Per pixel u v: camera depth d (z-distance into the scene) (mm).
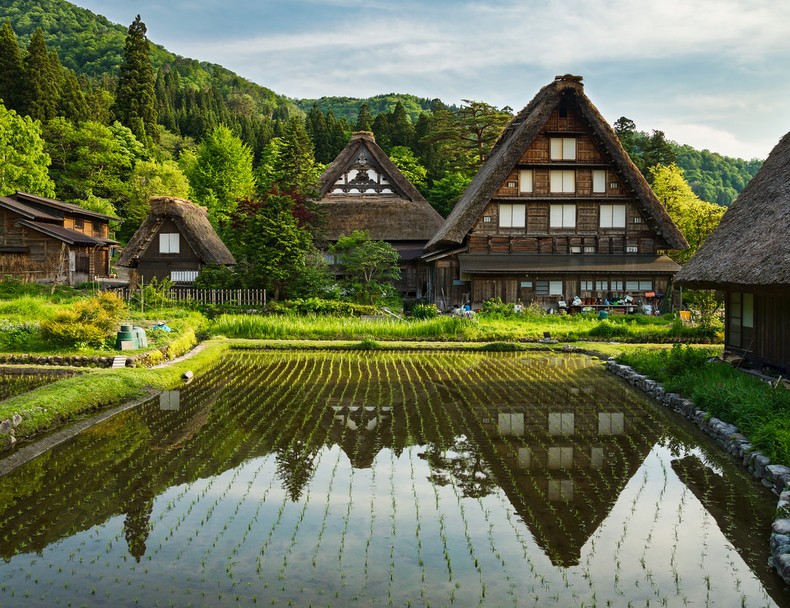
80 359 14547
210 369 15766
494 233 28484
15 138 40125
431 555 5617
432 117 60406
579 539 5969
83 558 5520
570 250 28562
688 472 7836
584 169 28562
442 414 10836
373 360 17578
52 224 32781
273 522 6293
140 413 10805
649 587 5121
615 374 15008
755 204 13414
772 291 10477
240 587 5023
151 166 50469
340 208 36375
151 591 4957
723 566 5492
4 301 21000
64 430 9391
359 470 7871
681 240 28047
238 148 56969
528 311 25359
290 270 27125
